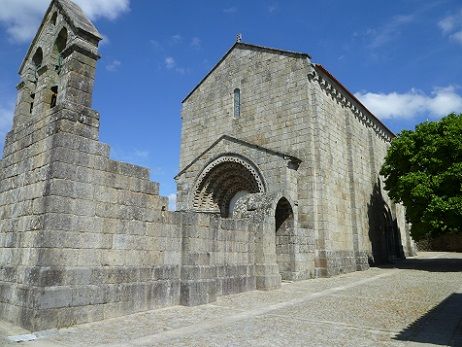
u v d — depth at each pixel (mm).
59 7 11953
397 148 25984
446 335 8203
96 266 10062
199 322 9758
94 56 11102
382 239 29078
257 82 25281
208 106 28109
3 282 10070
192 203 24531
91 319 9680
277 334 8461
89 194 10227
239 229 15375
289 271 18875
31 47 13117
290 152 22500
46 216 9312
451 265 26188
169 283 12008
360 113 29125
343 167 24922
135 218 11305
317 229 20938
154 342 7855
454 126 23406
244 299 13328
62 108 10094
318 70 23469
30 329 8570
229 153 23203
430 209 21875
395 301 12633
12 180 11250
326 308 11578
